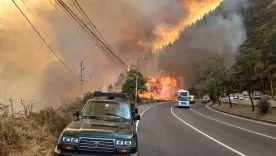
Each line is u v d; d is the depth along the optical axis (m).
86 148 6.38
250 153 11.45
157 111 39.00
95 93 9.33
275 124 26.09
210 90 67.50
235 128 21.12
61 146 6.45
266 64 67.44
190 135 16.38
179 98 53.62
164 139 14.51
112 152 6.40
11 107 9.59
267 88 65.25
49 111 11.79
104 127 6.92
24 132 8.96
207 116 33.62
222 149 12.17
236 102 50.75
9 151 7.45
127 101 8.77
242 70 42.16
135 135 7.02
